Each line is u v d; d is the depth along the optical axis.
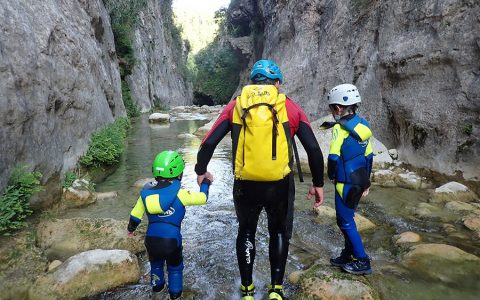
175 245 2.91
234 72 45.38
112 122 11.47
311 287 3.04
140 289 3.19
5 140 4.18
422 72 6.46
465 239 4.01
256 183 2.57
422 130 6.32
